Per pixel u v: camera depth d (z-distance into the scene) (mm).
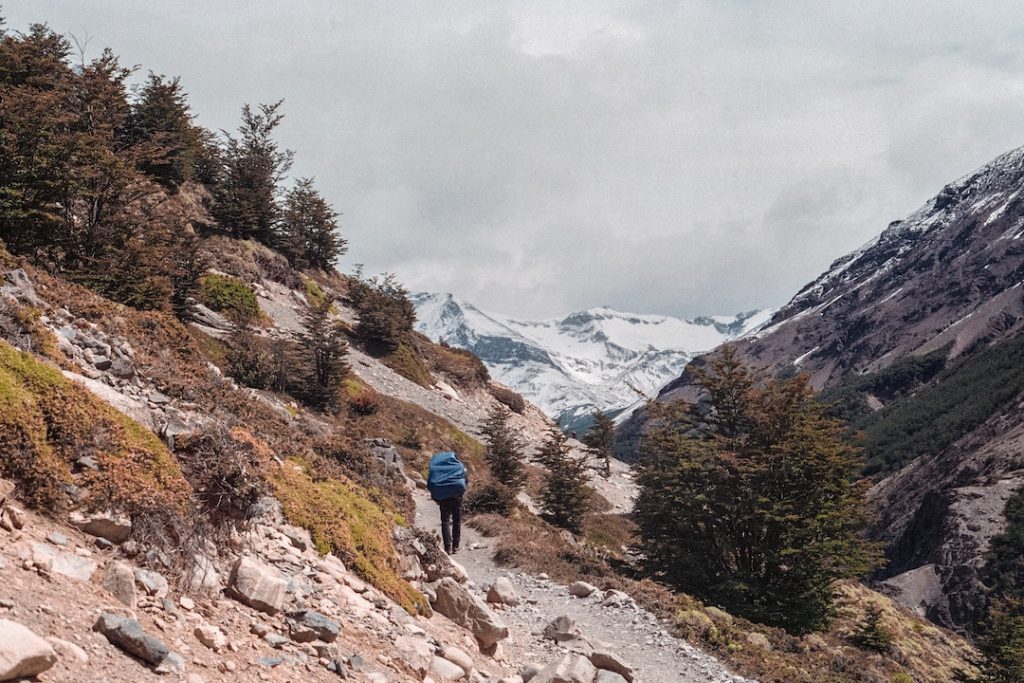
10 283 10383
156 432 9070
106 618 5562
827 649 22766
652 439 31547
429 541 13789
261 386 36438
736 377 32250
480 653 11367
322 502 11539
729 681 14820
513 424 66625
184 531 7785
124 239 24734
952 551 117500
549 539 26812
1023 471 127562
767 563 28375
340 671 7250
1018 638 28703
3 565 5656
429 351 66250
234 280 44844
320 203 67375
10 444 6891
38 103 21172
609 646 15500
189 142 53031
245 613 7516
